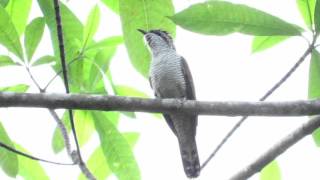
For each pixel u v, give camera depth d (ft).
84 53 31.91
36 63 30.32
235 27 27.43
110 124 31.76
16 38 29.45
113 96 26.94
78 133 34.14
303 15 29.25
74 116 33.99
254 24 27.37
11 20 29.32
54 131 33.78
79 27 31.50
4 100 25.81
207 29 27.35
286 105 26.55
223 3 27.04
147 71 31.96
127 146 31.81
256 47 31.45
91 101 26.50
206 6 26.91
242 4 27.07
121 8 30.91
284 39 30.99
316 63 28.32
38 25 29.96
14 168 30.99
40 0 30.94
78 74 32.14
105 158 32.76
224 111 27.14
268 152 29.58
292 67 27.58
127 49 31.42
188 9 26.89
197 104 27.40
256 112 26.91
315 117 28.40
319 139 30.30
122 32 31.14
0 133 30.66
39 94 26.20
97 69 32.22
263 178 31.94
